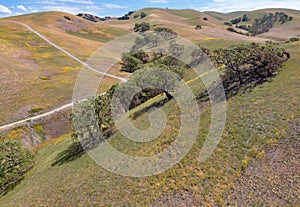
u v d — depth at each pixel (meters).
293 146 11.30
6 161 19.67
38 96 40.28
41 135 31.50
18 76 47.78
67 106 37.03
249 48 19.67
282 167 10.52
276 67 19.14
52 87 43.94
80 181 13.51
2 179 18.83
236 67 19.53
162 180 11.54
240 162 11.24
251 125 13.16
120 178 12.55
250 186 10.13
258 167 10.82
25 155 21.02
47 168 18.19
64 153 19.50
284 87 16.08
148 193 11.17
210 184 10.65
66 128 32.53
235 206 9.55
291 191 9.45
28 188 16.31
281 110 13.64
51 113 34.94
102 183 12.64
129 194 11.44
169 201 10.55
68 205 12.14
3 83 43.88
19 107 36.62
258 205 9.35
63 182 14.24
